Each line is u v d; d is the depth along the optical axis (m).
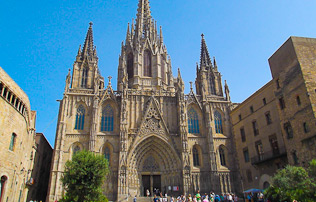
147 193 63.09
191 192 63.94
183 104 72.56
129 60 88.12
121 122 67.69
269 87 57.03
